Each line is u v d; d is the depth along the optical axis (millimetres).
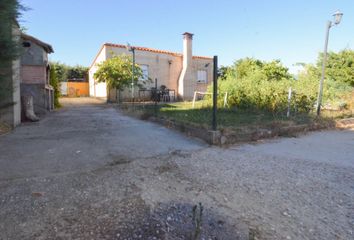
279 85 10250
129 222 2225
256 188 3105
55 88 15328
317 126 7598
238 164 4078
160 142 5629
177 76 23359
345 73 14680
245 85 11602
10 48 5262
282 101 9664
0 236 2004
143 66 21375
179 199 2740
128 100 19953
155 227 2156
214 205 2621
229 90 12117
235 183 3256
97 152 4711
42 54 12227
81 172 3582
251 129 6043
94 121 9195
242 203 2691
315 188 3137
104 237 2004
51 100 14180
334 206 2664
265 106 10352
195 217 2203
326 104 10156
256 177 3490
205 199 2762
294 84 10461
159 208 2502
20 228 2119
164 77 22578
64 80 32125
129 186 3072
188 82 22875
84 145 5293
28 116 9094
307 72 15570
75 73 33719
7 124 7496
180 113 9688
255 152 4883
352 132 7340
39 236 2012
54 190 2922
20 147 5102
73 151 4781
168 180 3320
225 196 2855
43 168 3746
